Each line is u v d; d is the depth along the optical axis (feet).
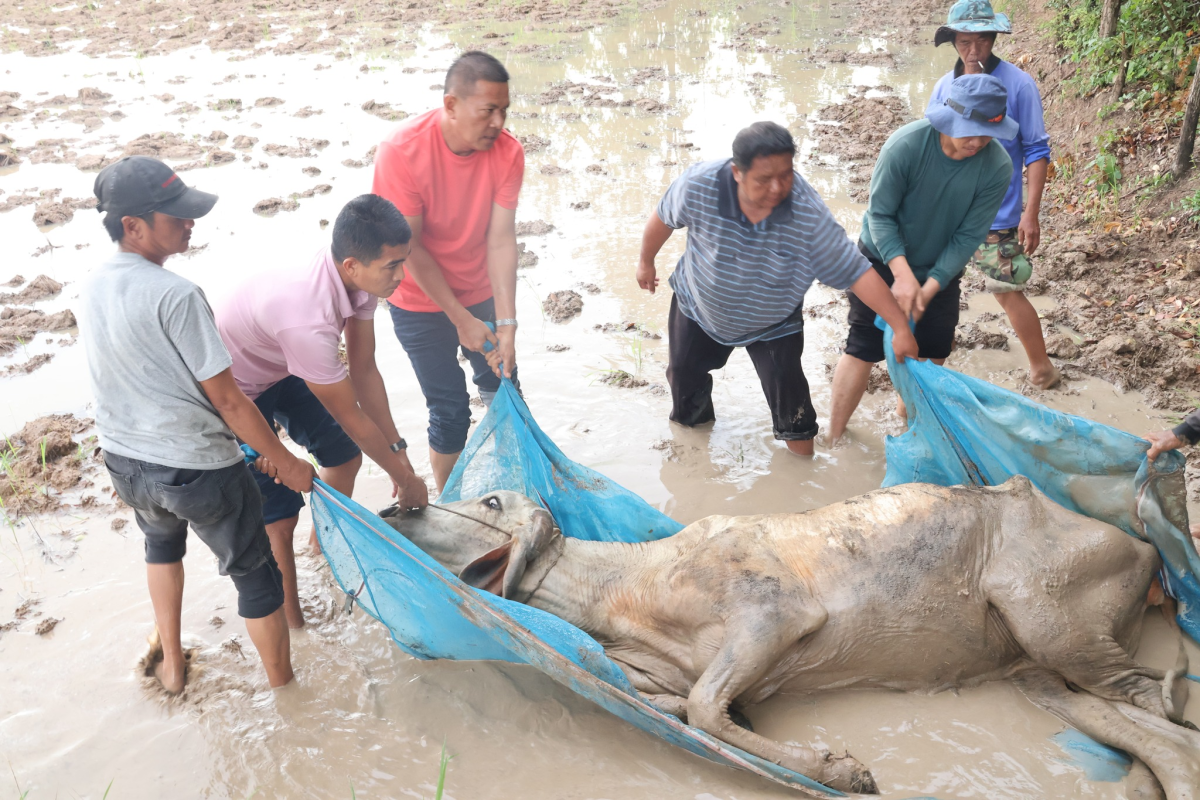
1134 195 24.70
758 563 12.60
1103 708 11.88
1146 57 27.73
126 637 14.24
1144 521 13.01
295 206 29.14
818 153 30.83
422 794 11.57
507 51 45.50
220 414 11.61
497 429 15.10
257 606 12.59
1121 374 19.03
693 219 15.25
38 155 35.12
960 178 15.25
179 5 60.44
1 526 16.90
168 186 10.82
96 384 11.40
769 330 16.44
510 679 13.30
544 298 23.70
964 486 13.26
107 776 12.02
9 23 57.77
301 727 12.60
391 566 12.57
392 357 21.93
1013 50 37.42
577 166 31.45
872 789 11.19
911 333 14.80
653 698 12.57
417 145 14.60
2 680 13.58
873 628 12.41
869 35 44.45
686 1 53.47
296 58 46.88
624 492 14.80
